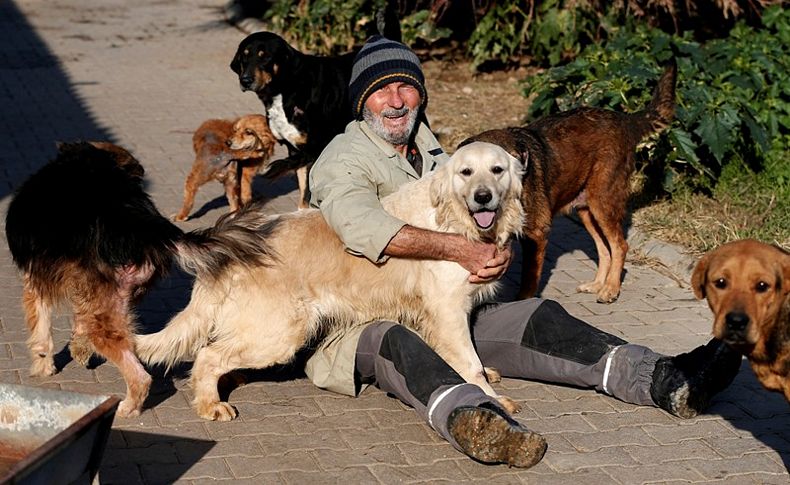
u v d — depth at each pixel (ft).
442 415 13.62
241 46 25.62
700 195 25.85
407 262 15.29
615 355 15.47
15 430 11.93
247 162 25.58
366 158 15.88
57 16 53.57
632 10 36.58
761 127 25.95
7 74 40.55
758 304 11.51
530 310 16.01
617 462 13.97
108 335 14.82
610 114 20.76
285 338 14.98
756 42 29.60
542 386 16.49
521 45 38.78
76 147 15.83
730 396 16.16
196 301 14.99
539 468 13.75
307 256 15.17
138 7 56.70
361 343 15.24
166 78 40.57
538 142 19.29
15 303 19.48
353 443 14.38
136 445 14.11
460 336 15.34
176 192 27.27
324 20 42.60
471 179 14.49
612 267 20.63
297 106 25.55
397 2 41.78
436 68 40.19
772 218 23.91
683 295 20.98
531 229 19.01
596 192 20.43
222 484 13.12
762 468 13.88
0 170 28.19
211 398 15.01
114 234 14.51
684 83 26.22
